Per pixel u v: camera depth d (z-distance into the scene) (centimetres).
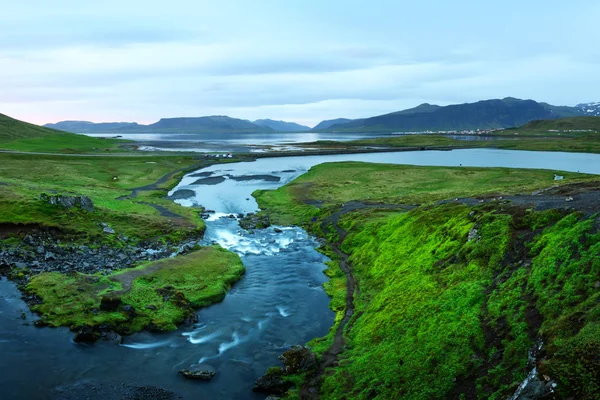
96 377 3030
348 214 7562
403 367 2839
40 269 4859
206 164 17400
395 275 4525
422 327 3188
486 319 2922
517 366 2362
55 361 3191
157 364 3238
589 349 1984
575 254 2984
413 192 10231
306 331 3847
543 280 2925
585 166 16012
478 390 2375
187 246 6066
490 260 3669
